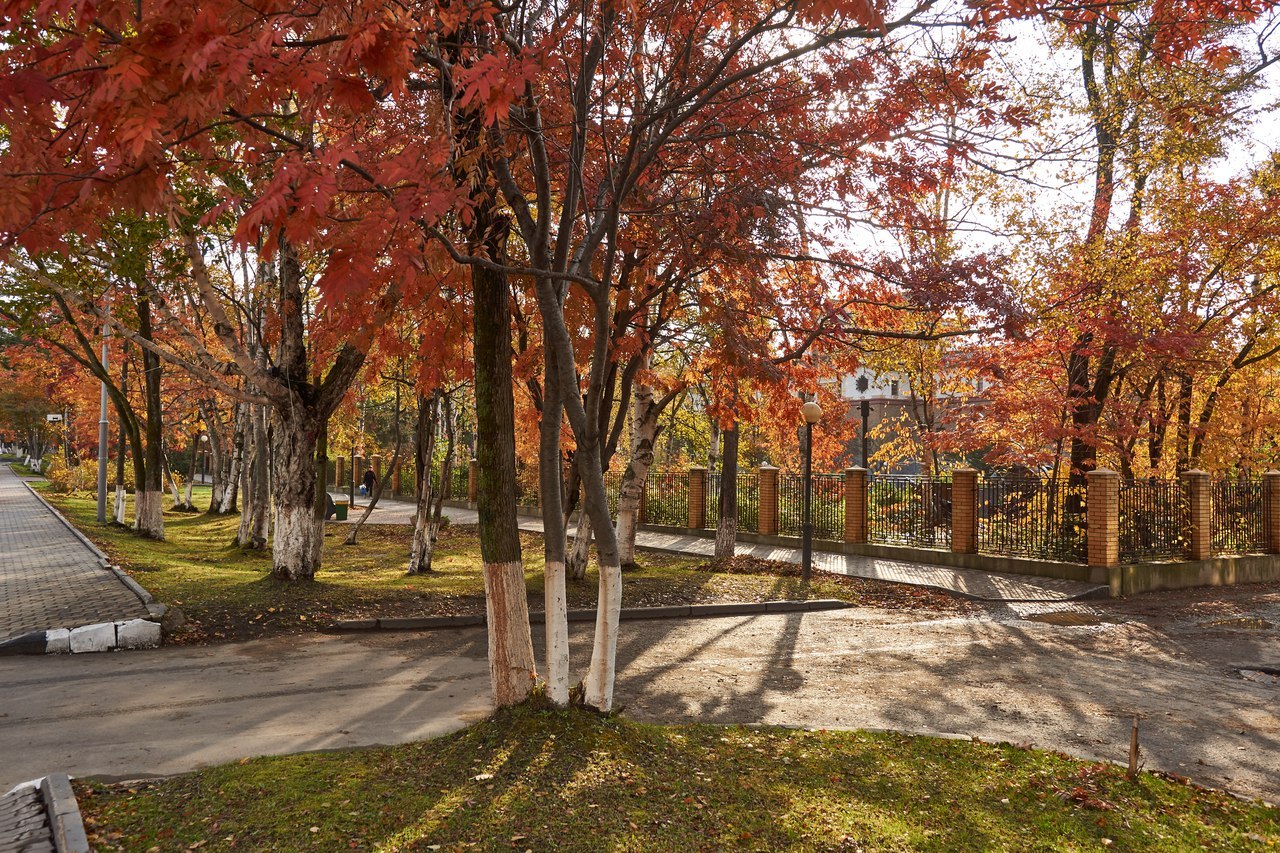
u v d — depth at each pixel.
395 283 6.14
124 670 9.09
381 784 5.29
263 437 20.64
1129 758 6.50
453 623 12.05
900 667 10.09
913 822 5.14
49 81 3.18
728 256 8.80
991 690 9.01
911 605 14.89
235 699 7.97
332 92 3.63
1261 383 22.64
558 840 4.54
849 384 39.94
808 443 17.14
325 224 3.62
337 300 3.18
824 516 22.45
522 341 11.41
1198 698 8.80
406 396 23.88
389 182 4.28
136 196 3.52
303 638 11.00
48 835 4.58
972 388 20.89
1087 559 17.16
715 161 8.71
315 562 14.03
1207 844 5.04
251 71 3.56
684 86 7.33
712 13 7.37
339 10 3.73
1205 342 17.91
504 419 6.71
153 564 16.14
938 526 19.98
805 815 5.12
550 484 6.39
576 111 6.15
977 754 6.53
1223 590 18.06
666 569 18.27
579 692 6.62
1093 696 8.80
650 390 17.33
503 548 6.61
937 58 6.70
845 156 7.87
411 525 31.25
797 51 6.04
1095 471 17.19
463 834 4.57
